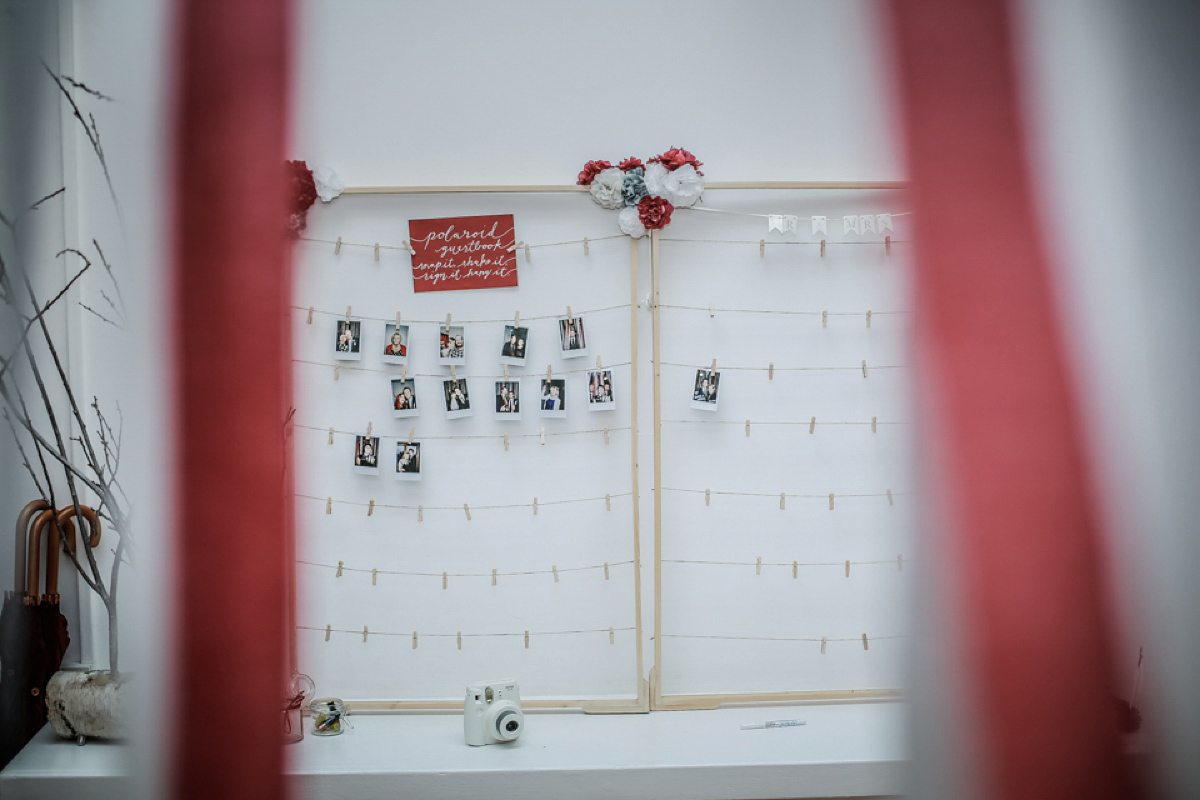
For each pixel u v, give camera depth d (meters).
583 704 1.98
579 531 2.04
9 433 1.93
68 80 1.90
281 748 1.76
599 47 2.03
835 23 2.03
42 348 1.94
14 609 1.84
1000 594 1.78
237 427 1.87
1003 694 1.75
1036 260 1.82
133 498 1.91
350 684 2.03
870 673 2.03
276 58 1.88
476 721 1.82
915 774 1.73
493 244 2.02
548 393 2.03
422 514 2.03
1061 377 1.81
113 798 1.71
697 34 2.03
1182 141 1.87
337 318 2.01
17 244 1.91
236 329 1.87
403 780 1.70
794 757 1.73
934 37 1.86
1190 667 1.75
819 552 2.04
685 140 2.03
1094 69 1.88
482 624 2.03
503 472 2.04
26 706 1.82
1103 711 1.74
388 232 2.01
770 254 2.02
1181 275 1.83
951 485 1.80
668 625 2.04
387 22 2.03
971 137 1.83
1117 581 1.78
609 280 2.02
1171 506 1.79
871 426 2.04
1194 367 1.83
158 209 1.88
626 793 1.71
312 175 1.98
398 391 2.02
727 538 2.04
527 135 2.03
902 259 2.00
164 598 1.84
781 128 2.03
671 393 2.03
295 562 2.00
